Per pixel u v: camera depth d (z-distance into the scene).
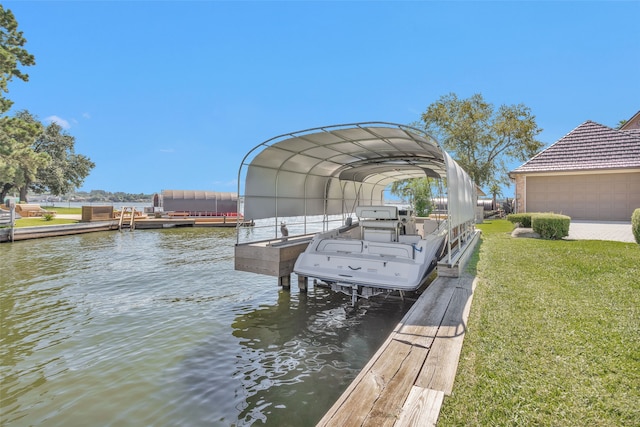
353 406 2.15
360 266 5.59
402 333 3.34
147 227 26.70
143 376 4.16
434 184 14.70
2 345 5.06
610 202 14.34
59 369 4.34
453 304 4.23
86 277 9.60
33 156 19.05
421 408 2.14
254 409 3.51
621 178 14.16
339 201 10.63
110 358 4.65
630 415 2.17
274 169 7.85
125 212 29.56
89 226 22.66
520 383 2.53
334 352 4.84
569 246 8.77
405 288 5.03
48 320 6.13
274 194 7.96
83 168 48.22
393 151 7.61
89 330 5.67
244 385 3.96
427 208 16.50
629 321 3.73
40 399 3.68
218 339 5.30
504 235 12.46
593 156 14.99
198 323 5.99
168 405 3.57
